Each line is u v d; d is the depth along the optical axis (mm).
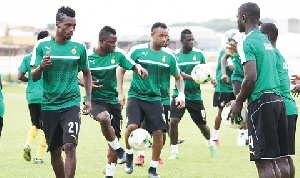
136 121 13180
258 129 9539
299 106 31609
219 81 18750
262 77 9578
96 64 12719
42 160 15414
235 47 11477
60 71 10367
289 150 10766
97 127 23953
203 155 16922
